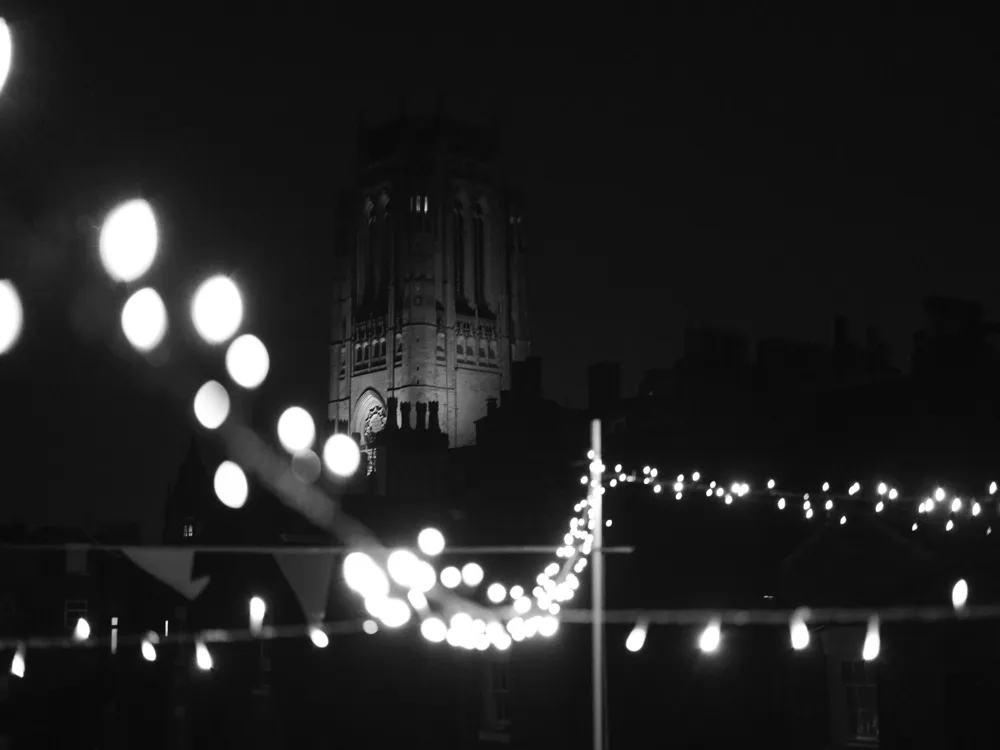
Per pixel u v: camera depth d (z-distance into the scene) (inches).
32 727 1323.8
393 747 1046.4
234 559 1234.0
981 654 672.4
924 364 818.2
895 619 710.5
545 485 1020.5
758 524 858.8
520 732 931.3
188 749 1251.8
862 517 763.4
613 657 880.3
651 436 986.7
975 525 725.9
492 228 6141.7
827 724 739.4
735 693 797.2
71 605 1422.2
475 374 5915.4
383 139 6136.8
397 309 5866.1
